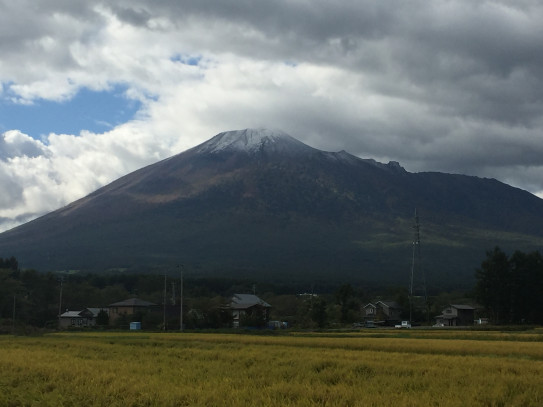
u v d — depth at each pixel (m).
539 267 103.88
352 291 121.12
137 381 25.25
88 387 24.11
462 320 119.56
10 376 28.14
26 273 130.25
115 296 139.88
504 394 21.73
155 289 153.88
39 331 86.88
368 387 23.34
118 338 61.50
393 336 62.34
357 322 112.88
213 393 21.83
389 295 154.00
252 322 98.38
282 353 38.78
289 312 134.88
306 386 23.20
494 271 105.38
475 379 25.00
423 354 37.75
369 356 35.75
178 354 39.16
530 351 39.88
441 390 22.39
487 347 42.91
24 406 21.64
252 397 21.30
